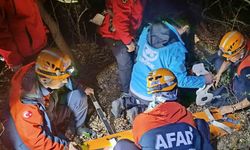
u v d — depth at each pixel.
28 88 2.53
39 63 2.50
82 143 2.90
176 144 2.24
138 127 2.32
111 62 3.65
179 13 2.95
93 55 3.73
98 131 3.05
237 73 2.95
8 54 2.90
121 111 3.11
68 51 3.29
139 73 2.97
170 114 2.30
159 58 2.84
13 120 2.56
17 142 2.61
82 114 2.97
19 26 2.82
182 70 2.88
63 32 3.92
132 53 3.18
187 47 3.31
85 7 3.94
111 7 3.02
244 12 4.24
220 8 4.14
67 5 3.89
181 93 3.22
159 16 3.00
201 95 3.09
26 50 2.93
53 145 2.59
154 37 2.85
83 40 3.87
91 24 3.95
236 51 2.82
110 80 3.48
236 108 3.00
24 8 2.79
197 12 3.51
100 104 3.28
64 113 2.94
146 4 3.08
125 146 2.45
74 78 3.29
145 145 2.26
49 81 2.50
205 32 3.83
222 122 3.00
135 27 3.11
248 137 2.94
